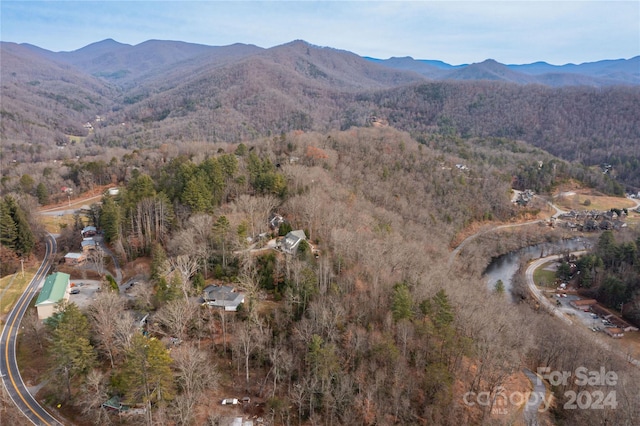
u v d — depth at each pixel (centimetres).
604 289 13175
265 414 5862
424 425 6053
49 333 7019
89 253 10300
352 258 8831
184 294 7062
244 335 6391
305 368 6494
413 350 6919
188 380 5581
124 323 6109
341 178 15375
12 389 6319
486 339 7019
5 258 9738
